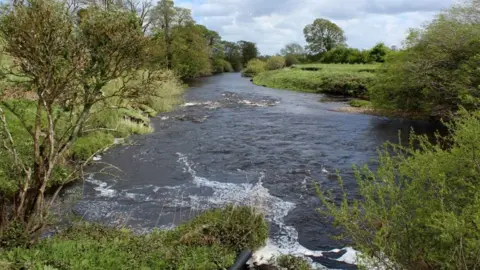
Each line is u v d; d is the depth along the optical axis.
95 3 5.21
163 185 11.00
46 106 5.30
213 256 6.27
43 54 4.79
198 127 19.52
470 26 18.05
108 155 13.60
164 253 6.10
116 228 7.57
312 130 19.08
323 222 8.61
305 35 86.31
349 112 24.55
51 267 4.84
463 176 4.51
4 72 5.36
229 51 92.69
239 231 7.15
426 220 4.16
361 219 4.76
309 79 41.03
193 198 10.03
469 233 3.70
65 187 10.33
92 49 5.11
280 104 28.62
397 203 4.58
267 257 6.96
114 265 5.36
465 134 4.65
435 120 20.45
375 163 13.28
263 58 97.31
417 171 4.59
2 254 5.12
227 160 13.73
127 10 5.27
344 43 85.00
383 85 22.45
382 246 4.25
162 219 8.74
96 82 5.43
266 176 11.96
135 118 18.61
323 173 12.25
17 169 5.75
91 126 14.19
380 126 19.91
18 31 4.59
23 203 5.76
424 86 20.19
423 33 19.66
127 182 11.14
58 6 4.84
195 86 44.22
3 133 5.89
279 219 8.79
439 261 3.95
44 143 5.75
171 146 15.45
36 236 5.81
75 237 6.43
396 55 21.95
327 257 7.12
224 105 27.77
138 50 5.41
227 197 10.09
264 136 17.67
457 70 17.39
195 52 52.84
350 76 36.44
